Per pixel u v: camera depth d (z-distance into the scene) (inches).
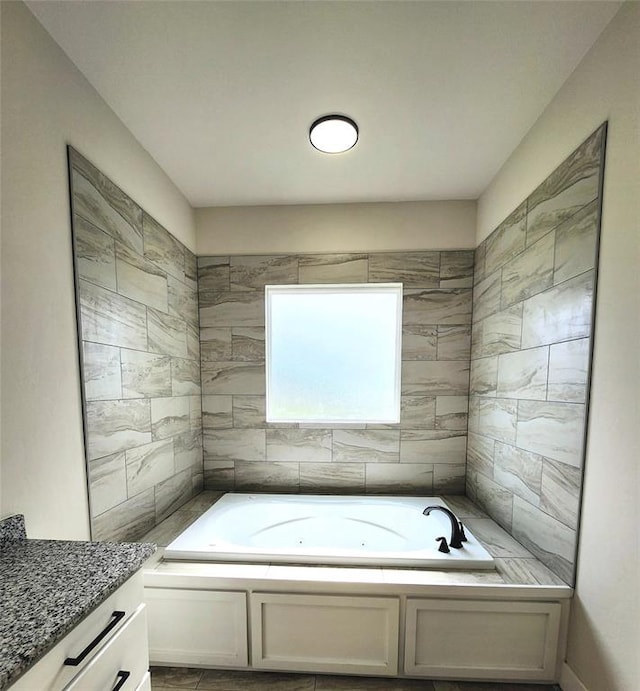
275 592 54.4
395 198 90.1
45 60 44.8
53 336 46.1
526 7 42.4
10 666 22.4
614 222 43.6
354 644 54.2
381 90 55.2
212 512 79.0
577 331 50.2
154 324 73.4
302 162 74.7
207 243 94.8
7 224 39.5
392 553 58.9
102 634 31.4
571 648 50.6
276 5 42.4
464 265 91.7
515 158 69.4
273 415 99.8
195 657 55.6
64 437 47.8
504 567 57.1
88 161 53.1
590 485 47.3
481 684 53.7
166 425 78.0
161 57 49.2
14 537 39.3
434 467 93.9
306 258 94.4
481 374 84.7
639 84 39.8
